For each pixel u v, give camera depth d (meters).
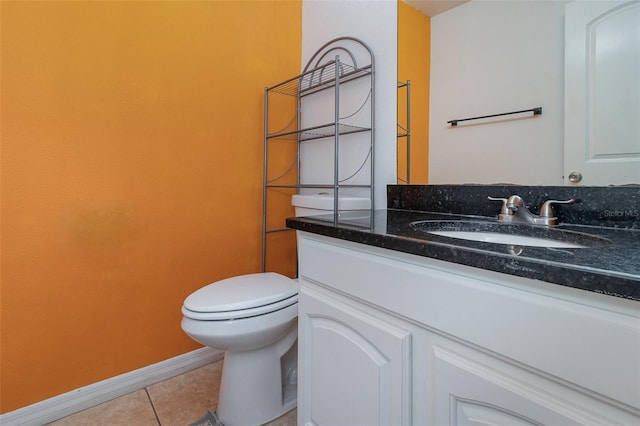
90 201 1.29
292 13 1.88
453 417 0.62
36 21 1.16
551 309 0.48
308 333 0.98
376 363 0.75
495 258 0.53
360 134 1.54
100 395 1.33
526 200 1.01
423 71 1.29
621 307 0.43
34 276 1.19
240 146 1.70
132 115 1.38
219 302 1.11
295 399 1.36
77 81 1.25
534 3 0.99
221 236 1.65
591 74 0.89
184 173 1.52
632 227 0.82
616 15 0.84
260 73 1.76
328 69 1.72
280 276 1.41
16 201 1.15
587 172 0.90
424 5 1.28
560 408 0.48
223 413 1.23
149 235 1.44
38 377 1.21
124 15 1.34
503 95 1.06
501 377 0.55
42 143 1.19
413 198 1.31
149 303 1.45
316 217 1.10
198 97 1.55
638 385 0.41
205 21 1.56
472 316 0.58
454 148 1.20
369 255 0.78
